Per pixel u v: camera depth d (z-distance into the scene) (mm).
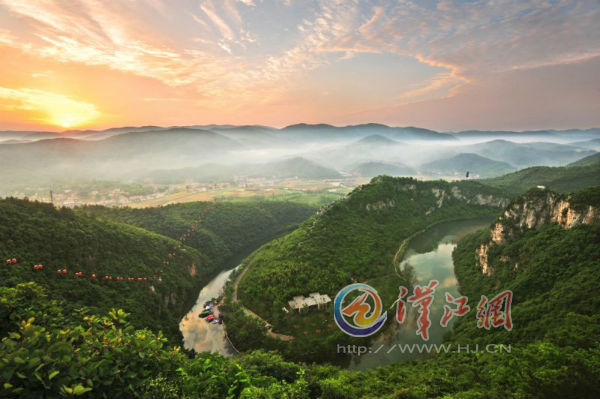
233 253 189125
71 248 102312
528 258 104062
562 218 107188
